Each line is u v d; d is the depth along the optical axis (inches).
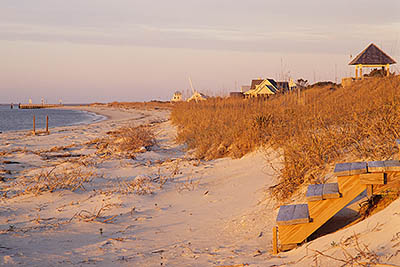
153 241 255.8
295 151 350.9
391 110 358.0
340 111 460.8
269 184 362.3
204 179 443.5
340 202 214.1
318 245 200.2
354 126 364.2
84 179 440.5
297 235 218.7
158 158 637.3
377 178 207.3
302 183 315.3
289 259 197.6
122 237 265.3
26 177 488.4
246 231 263.7
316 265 175.2
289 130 476.1
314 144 341.1
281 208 244.1
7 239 258.8
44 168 568.7
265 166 438.0
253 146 524.4
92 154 697.6
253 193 352.2
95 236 268.8
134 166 551.2
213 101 944.9
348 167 222.2
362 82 704.4
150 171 514.3
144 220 304.7
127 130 855.7
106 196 374.6
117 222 300.5
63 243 253.3
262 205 311.3
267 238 246.7
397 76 527.2
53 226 290.5
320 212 216.1
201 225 286.5
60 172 507.5
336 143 338.0
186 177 461.1
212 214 312.2
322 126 390.9
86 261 219.5
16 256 225.0
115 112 3732.8
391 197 231.1
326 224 242.5
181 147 739.4
